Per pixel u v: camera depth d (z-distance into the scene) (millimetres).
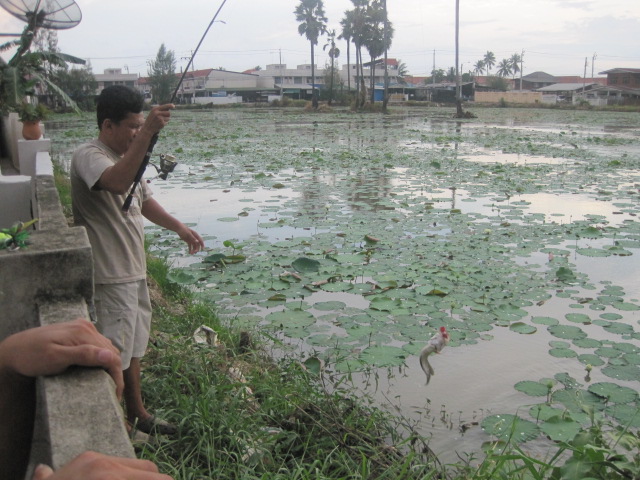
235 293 5598
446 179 12289
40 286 1992
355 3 52250
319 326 4828
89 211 2875
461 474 2992
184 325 4559
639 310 5074
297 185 11562
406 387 3902
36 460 1365
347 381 3982
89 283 2051
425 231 7680
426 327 4770
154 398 3344
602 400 3658
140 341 3027
